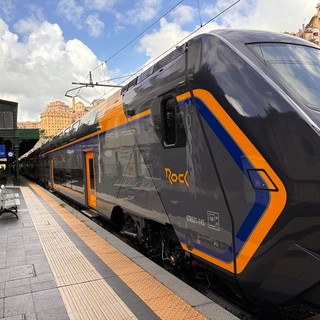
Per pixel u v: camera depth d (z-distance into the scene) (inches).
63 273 183.0
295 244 108.2
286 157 107.9
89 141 331.3
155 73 187.3
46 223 327.3
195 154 145.6
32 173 1254.3
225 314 127.6
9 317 135.8
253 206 116.0
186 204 155.0
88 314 135.3
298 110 111.7
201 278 173.5
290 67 136.3
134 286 159.3
